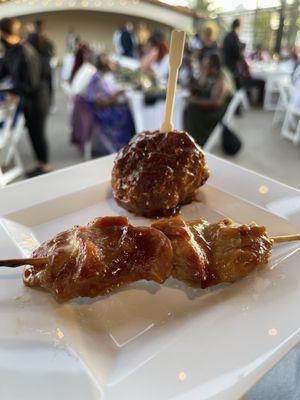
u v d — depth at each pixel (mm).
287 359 190
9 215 140
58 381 78
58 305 101
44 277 101
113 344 94
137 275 107
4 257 117
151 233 110
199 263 106
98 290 105
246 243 114
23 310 98
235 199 157
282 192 160
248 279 111
